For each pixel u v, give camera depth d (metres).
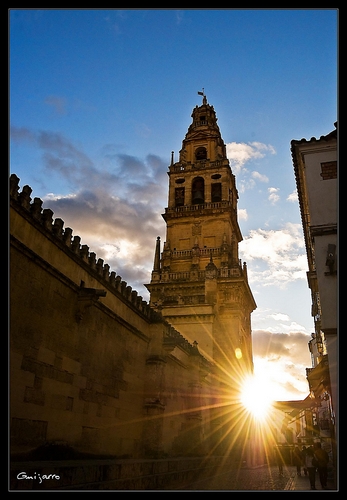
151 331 27.86
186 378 36.56
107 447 20.41
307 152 23.27
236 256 64.19
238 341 50.81
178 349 34.22
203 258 58.50
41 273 16.38
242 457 45.31
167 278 57.03
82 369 18.80
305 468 31.11
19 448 14.05
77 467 12.73
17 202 14.84
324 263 20.91
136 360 25.38
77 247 19.27
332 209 21.81
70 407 17.52
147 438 24.66
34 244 16.00
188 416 35.53
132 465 16.89
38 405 15.38
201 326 49.81
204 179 64.94
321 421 46.88
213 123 74.50
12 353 14.22
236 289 53.56
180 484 22.23
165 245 60.50
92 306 20.16
